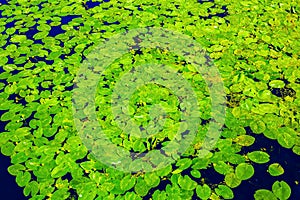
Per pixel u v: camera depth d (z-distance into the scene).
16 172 3.59
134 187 3.43
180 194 3.35
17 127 4.09
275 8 6.01
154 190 3.44
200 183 3.49
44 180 3.51
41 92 4.56
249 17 5.80
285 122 4.01
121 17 5.94
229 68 4.80
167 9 6.13
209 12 6.02
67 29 5.70
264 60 4.91
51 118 4.18
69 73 4.82
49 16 6.08
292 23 5.61
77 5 6.36
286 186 3.39
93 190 3.40
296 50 5.06
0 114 4.34
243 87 4.49
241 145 3.81
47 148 3.82
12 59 5.14
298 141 3.80
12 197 3.46
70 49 5.29
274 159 3.75
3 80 4.79
